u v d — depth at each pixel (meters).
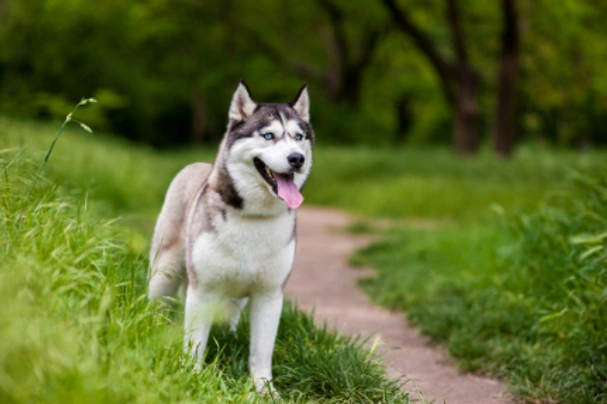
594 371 3.85
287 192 3.59
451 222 10.95
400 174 16.89
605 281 4.38
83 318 2.62
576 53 21.08
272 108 3.87
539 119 30.22
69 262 2.91
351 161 18.91
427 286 6.29
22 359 2.27
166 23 23.52
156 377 2.73
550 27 19.22
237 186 3.58
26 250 2.86
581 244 4.94
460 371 4.32
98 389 2.31
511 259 5.98
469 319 5.10
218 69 25.36
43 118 12.76
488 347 4.49
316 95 27.56
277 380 3.68
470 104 18.86
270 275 3.67
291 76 26.30
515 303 5.22
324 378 3.61
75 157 8.52
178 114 33.16
